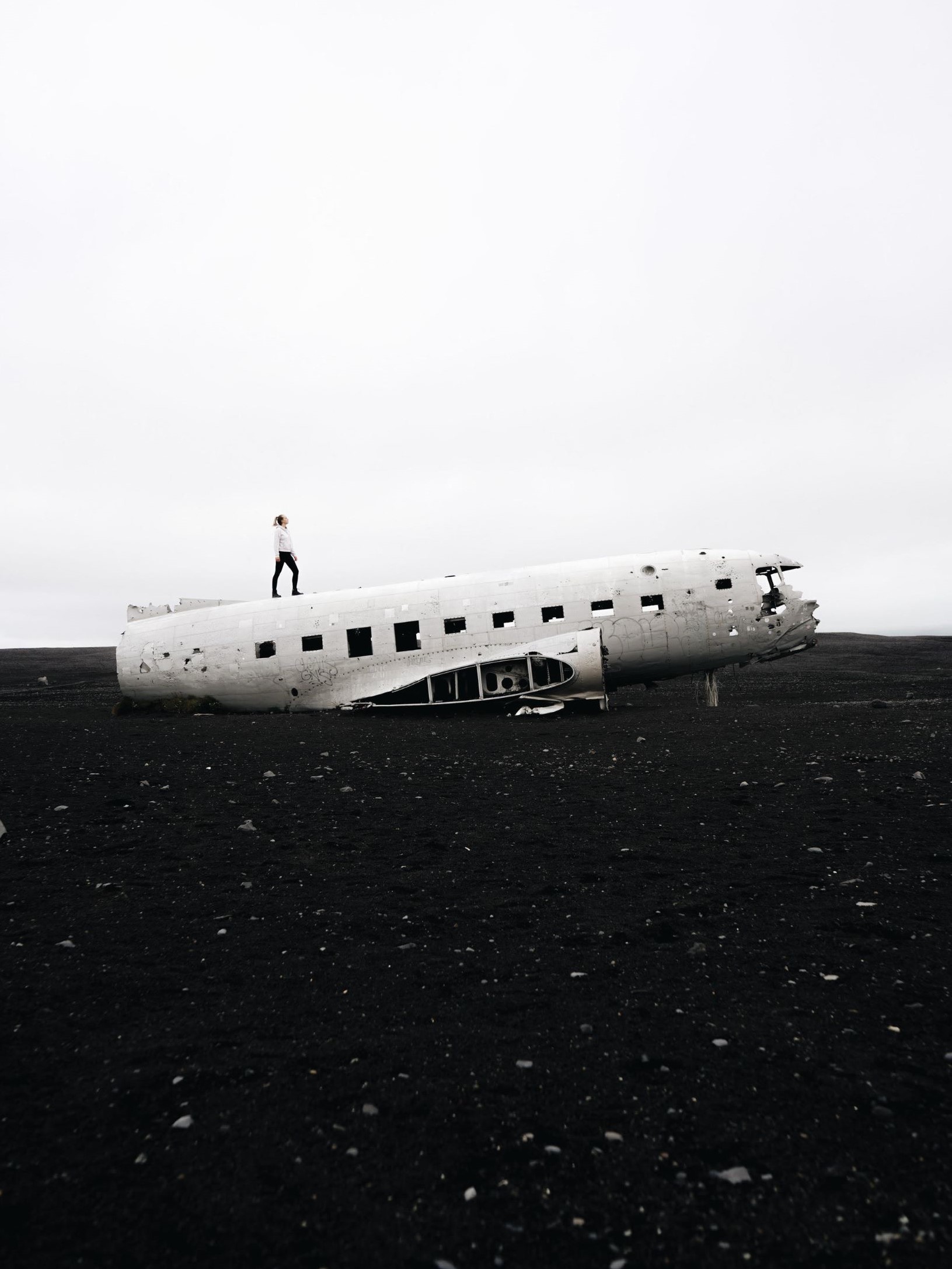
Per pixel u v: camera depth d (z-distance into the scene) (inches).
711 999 165.0
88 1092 132.3
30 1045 148.7
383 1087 134.3
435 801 363.9
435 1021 158.4
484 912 222.1
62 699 1197.1
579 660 728.3
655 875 250.1
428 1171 112.3
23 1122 123.6
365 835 306.2
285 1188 108.5
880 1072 135.0
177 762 459.8
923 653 1803.6
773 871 249.3
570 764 455.2
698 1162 113.1
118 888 243.3
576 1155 115.6
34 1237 98.3
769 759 446.0
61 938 203.2
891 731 547.5
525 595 788.0
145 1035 153.2
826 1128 119.8
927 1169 109.7
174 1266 94.1
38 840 295.3
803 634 805.2
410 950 196.4
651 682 826.2
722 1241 98.0
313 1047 148.3
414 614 794.8
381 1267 94.3
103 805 351.9
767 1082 133.2
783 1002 162.6
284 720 716.7
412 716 757.9
